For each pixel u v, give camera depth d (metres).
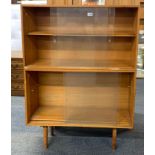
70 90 2.87
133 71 2.42
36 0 3.93
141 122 3.14
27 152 2.45
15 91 4.10
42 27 2.70
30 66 2.48
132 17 2.59
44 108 2.88
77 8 2.50
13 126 3.03
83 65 2.56
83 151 2.48
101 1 2.56
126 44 2.71
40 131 2.91
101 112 2.76
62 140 2.71
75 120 2.57
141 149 2.52
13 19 3.96
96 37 2.69
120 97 2.84
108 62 2.71
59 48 2.78
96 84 2.82
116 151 2.48
